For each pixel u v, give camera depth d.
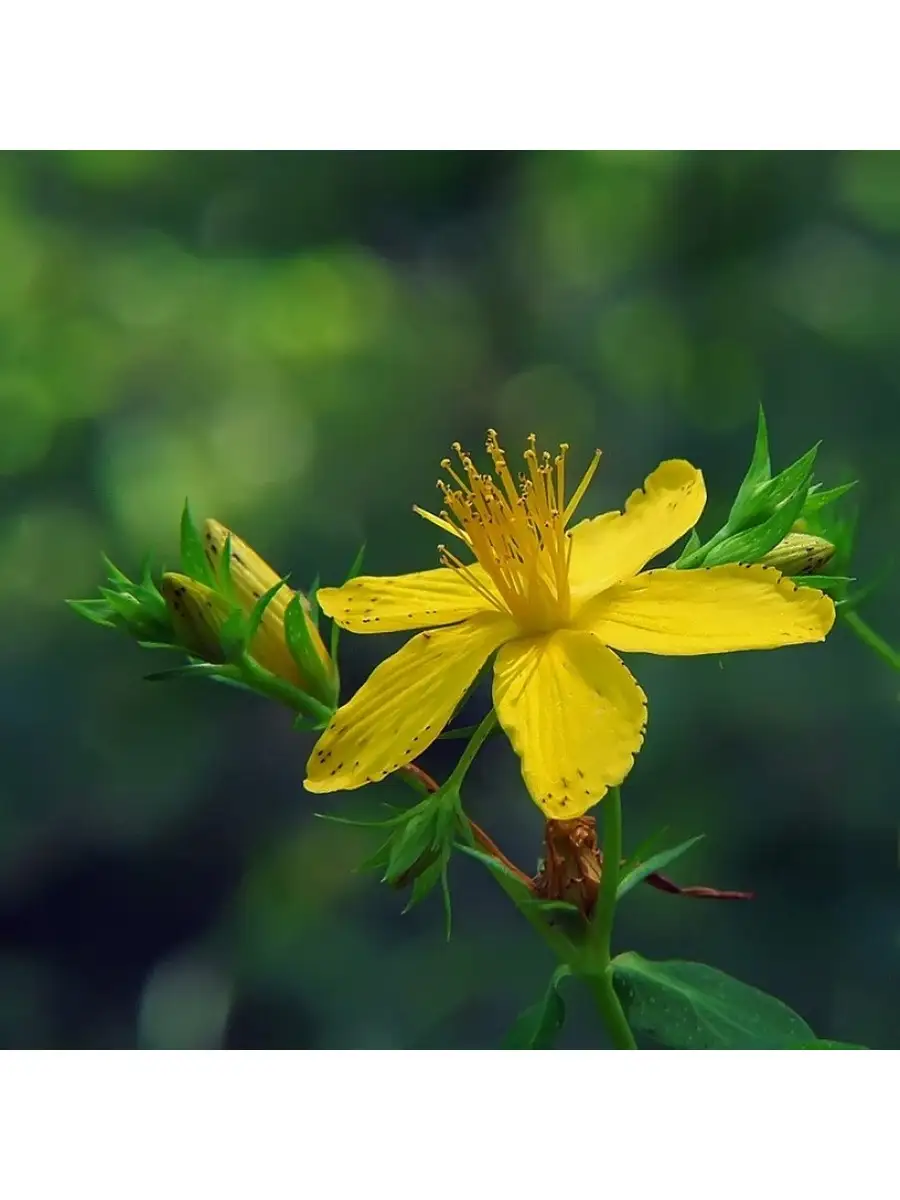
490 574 0.18
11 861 0.39
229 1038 0.37
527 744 0.17
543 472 0.18
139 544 0.44
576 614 0.18
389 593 0.18
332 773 0.18
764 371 0.43
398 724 0.18
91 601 0.18
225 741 0.42
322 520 0.45
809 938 0.35
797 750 0.36
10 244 0.47
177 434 0.46
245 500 0.45
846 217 0.44
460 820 0.17
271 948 0.38
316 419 0.47
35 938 0.39
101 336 0.47
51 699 0.41
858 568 0.37
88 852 0.40
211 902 0.40
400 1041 0.35
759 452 0.18
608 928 0.17
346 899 0.39
